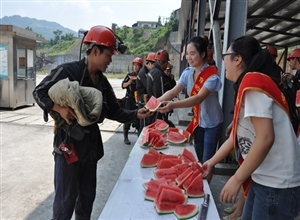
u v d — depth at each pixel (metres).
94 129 2.23
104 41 2.00
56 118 2.00
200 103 2.91
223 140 4.25
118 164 4.87
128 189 1.92
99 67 2.11
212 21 5.34
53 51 67.75
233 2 3.85
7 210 3.23
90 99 1.92
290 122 1.55
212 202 1.80
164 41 50.66
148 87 4.17
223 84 4.15
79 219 2.43
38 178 4.11
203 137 3.25
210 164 2.12
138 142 3.02
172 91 3.30
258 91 1.45
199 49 2.92
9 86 9.27
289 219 1.56
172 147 2.89
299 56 4.39
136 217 1.60
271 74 1.60
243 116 1.58
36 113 9.08
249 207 1.76
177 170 2.12
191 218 1.60
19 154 5.13
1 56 9.11
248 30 10.55
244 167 1.47
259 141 1.43
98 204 3.49
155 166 2.34
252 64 1.58
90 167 2.34
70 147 2.07
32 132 6.72
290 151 1.51
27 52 9.89
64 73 2.04
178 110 9.67
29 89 10.20
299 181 1.54
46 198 3.53
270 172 1.54
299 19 8.12
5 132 6.64
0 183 3.91
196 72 3.08
